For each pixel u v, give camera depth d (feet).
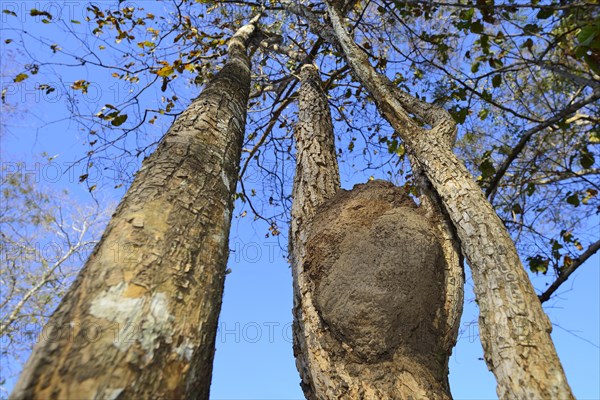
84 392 3.14
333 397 6.53
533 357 5.00
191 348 4.02
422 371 6.72
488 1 12.32
